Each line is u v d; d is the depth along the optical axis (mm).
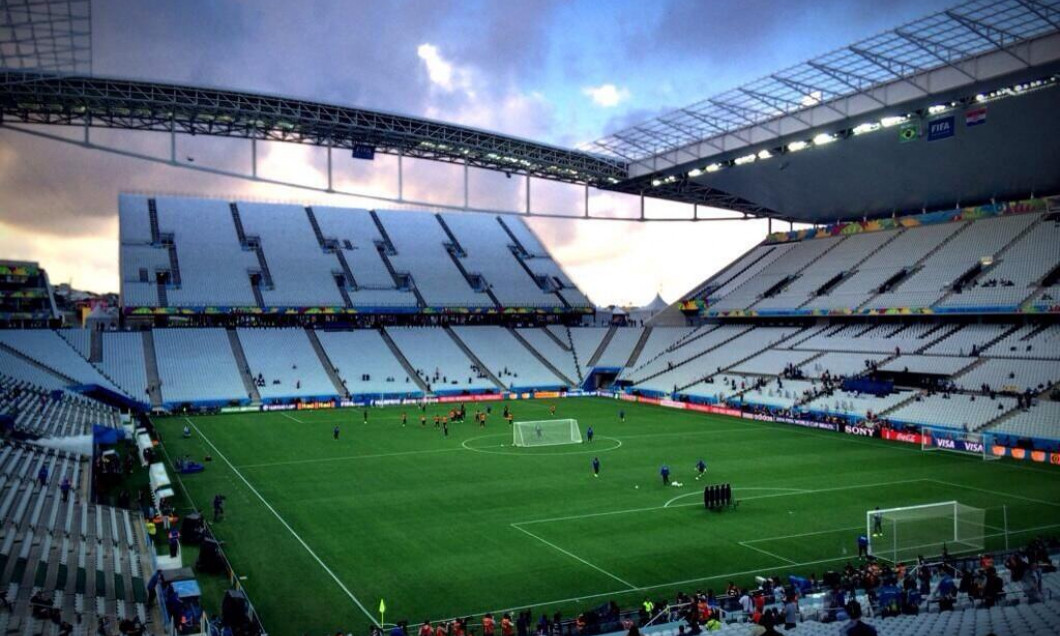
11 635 23031
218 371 98750
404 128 76312
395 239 134125
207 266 114375
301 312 111875
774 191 103125
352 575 34281
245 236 123438
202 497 47844
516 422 80688
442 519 43125
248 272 115500
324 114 72375
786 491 49375
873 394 79688
